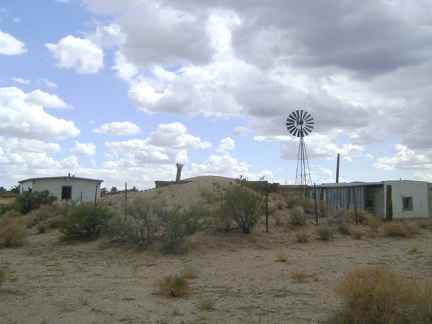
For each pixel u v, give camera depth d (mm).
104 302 9297
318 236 20688
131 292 10453
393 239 21156
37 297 9578
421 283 10484
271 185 35250
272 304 9430
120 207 23531
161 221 18297
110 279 12406
